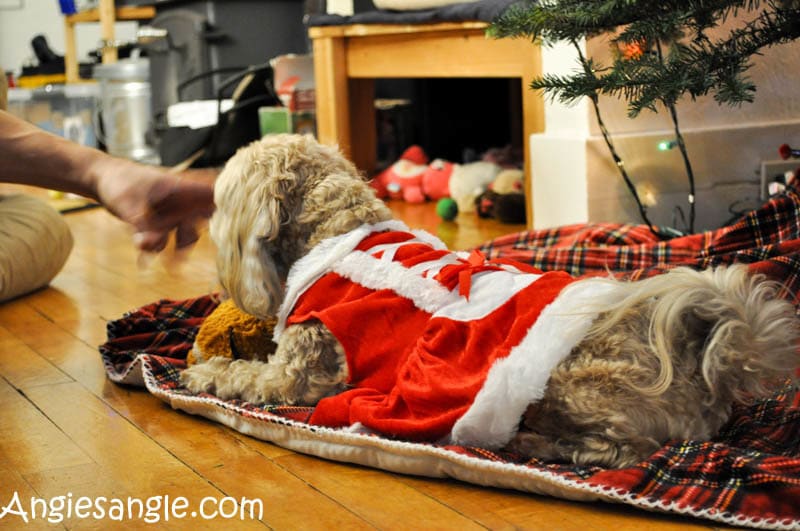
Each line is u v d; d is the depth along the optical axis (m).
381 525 1.26
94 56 6.48
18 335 2.37
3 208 2.81
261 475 1.45
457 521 1.26
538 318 1.36
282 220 1.59
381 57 3.83
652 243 2.37
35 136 1.28
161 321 2.17
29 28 7.44
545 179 2.92
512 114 4.54
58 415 1.76
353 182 1.63
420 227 3.52
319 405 1.53
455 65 3.40
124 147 5.51
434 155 4.82
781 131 2.78
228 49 4.99
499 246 2.57
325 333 1.55
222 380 1.68
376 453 1.44
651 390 1.30
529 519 1.25
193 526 1.28
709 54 1.91
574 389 1.32
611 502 1.27
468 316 1.44
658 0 1.96
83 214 4.39
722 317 1.30
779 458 1.30
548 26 2.08
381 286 1.53
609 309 1.33
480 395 1.35
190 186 1.28
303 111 4.29
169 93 5.23
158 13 5.42
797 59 2.75
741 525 1.18
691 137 2.76
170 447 1.58
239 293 1.59
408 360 1.47
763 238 2.07
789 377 1.34
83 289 2.86
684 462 1.27
